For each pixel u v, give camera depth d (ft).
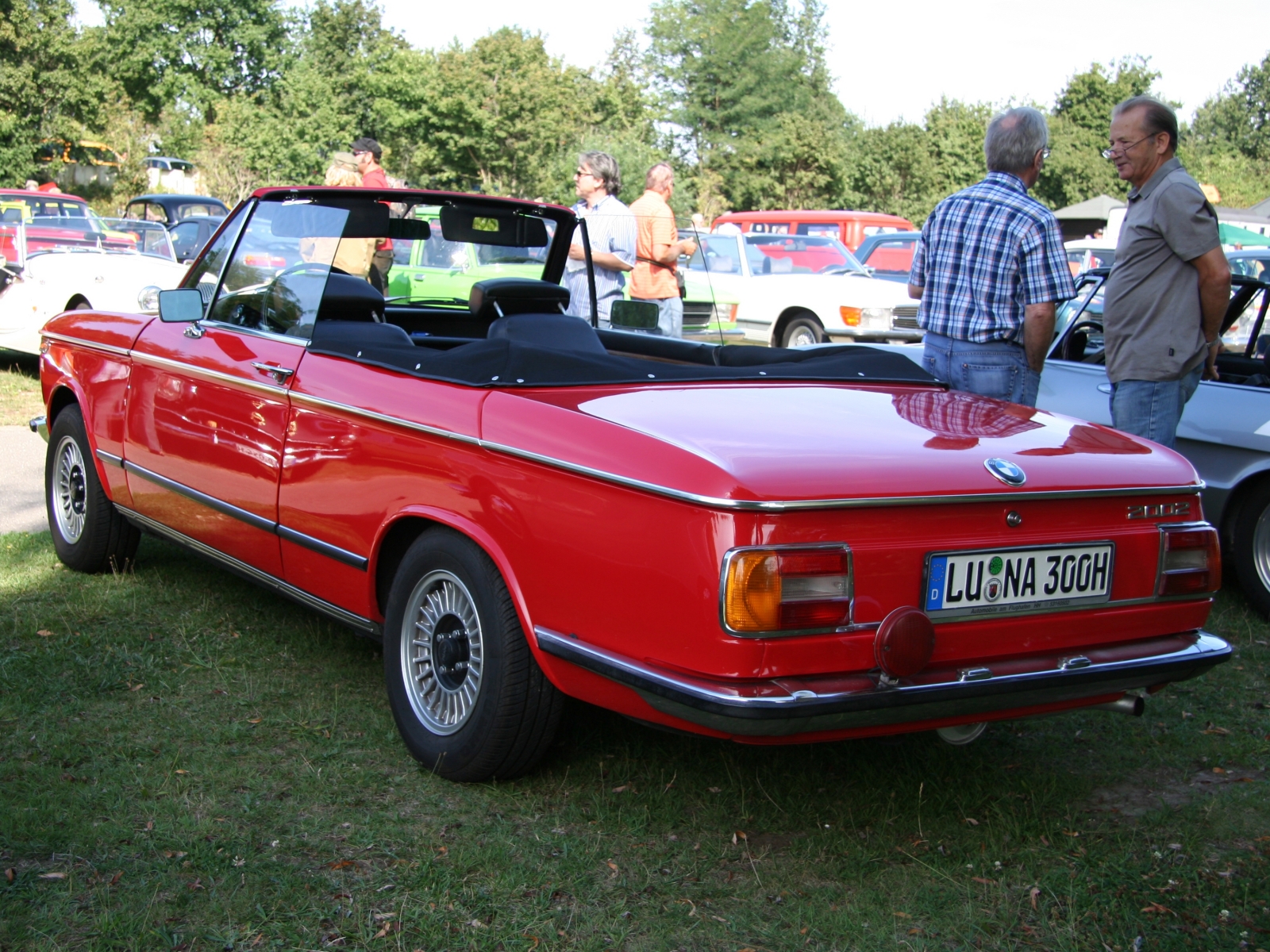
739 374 11.15
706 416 9.43
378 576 11.25
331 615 11.95
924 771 11.10
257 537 12.70
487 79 137.49
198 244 53.88
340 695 12.22
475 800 10.05
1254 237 73.67
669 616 8.27
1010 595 8.91
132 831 9.19
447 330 15.19
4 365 38.37
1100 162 187.32
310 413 11.69
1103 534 9.37
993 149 15.16
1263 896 8.98
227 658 13.08
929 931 8.43
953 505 8.63
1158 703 13.30
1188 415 17.15
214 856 8.85
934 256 15.44
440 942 7.93
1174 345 14.58
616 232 22.30
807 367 11.80
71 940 7.76
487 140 136.15
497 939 8.00
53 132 150.00
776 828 9.80
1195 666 9.72
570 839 9.43
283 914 8.18
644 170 133.08
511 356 10.18
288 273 12.73
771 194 191.42
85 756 10.53
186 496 13.76
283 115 139.54
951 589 8.64
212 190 131.03
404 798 10.04
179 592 15.48
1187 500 9.90
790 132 186.60
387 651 10.97
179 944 7.76
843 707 8.10
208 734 11.12
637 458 8.55
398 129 138.72
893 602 8.41
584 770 10.68
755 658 7.98
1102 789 11.04
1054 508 9.13
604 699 8.95
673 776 10.63
